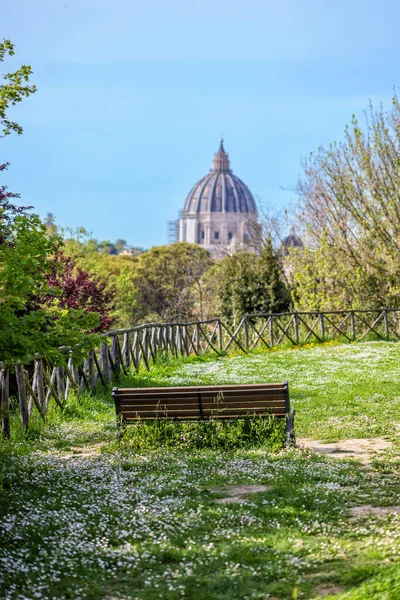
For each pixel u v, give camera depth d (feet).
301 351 83.20
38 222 29.99
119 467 33.06
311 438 40.40
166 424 37.99
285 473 31.19
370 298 107.86
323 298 110.11
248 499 27.68
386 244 107.96
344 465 33.12
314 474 31.04
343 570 19.93
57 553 21.98
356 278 107.96
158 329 78.69
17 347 27.55
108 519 25.32
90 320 30.50
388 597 17.15
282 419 37.88
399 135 106.11
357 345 86.69
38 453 36.22
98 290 74.64
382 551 21.29
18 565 20.99
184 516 25.52
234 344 95.45
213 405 37.65
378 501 27.02
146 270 234.99
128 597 19.07
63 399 48.24
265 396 37.11
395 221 106.32
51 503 27.14
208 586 19.66
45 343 28.55
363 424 43.60
